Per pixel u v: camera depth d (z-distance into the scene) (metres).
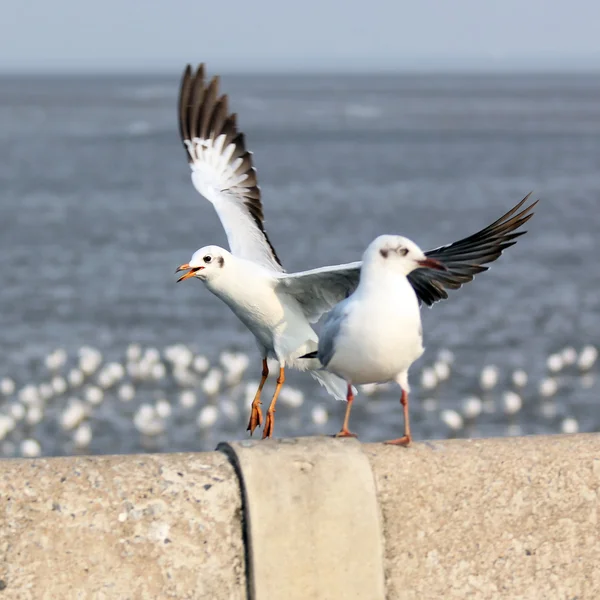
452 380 20.47
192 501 5.09
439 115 144.12
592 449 5.45
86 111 149.38
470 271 6.55
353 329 5.51
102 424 17.36
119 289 29.64
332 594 5.12
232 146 9.16
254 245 8.56
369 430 17.23
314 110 156.00
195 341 23.70
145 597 4.98
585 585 5.36
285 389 17.30
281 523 5.09
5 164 71.81
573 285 30.70
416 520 5.25
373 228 43.94
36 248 37.34
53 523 4.95
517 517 5.33
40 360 22.05
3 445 16.38
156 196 55.91
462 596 5.26
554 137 102.62
